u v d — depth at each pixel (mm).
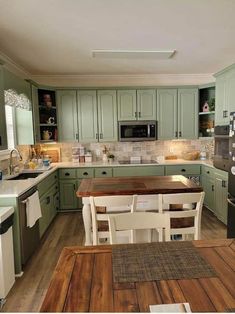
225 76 3697
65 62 3840
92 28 2590
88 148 5047
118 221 1601
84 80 4859
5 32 2650
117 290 1011
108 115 4703
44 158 4551
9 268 2311
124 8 2182
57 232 3693
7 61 3592
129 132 4738
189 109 4773
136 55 3533
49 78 4793
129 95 4691
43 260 2873
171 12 2275
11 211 2383
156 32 2734
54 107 4668
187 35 2836
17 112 4062
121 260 1254
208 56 3654
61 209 4574
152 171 4562
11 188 2660
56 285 1053
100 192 2469
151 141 5000
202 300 938
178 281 1066
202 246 1395
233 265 1190
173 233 1988
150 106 4727
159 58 3709
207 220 4004
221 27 2625
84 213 2525
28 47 3125
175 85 4762
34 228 3033
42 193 3420
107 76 4824
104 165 4516
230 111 3549
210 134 4828
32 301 2158
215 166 3969
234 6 2182
